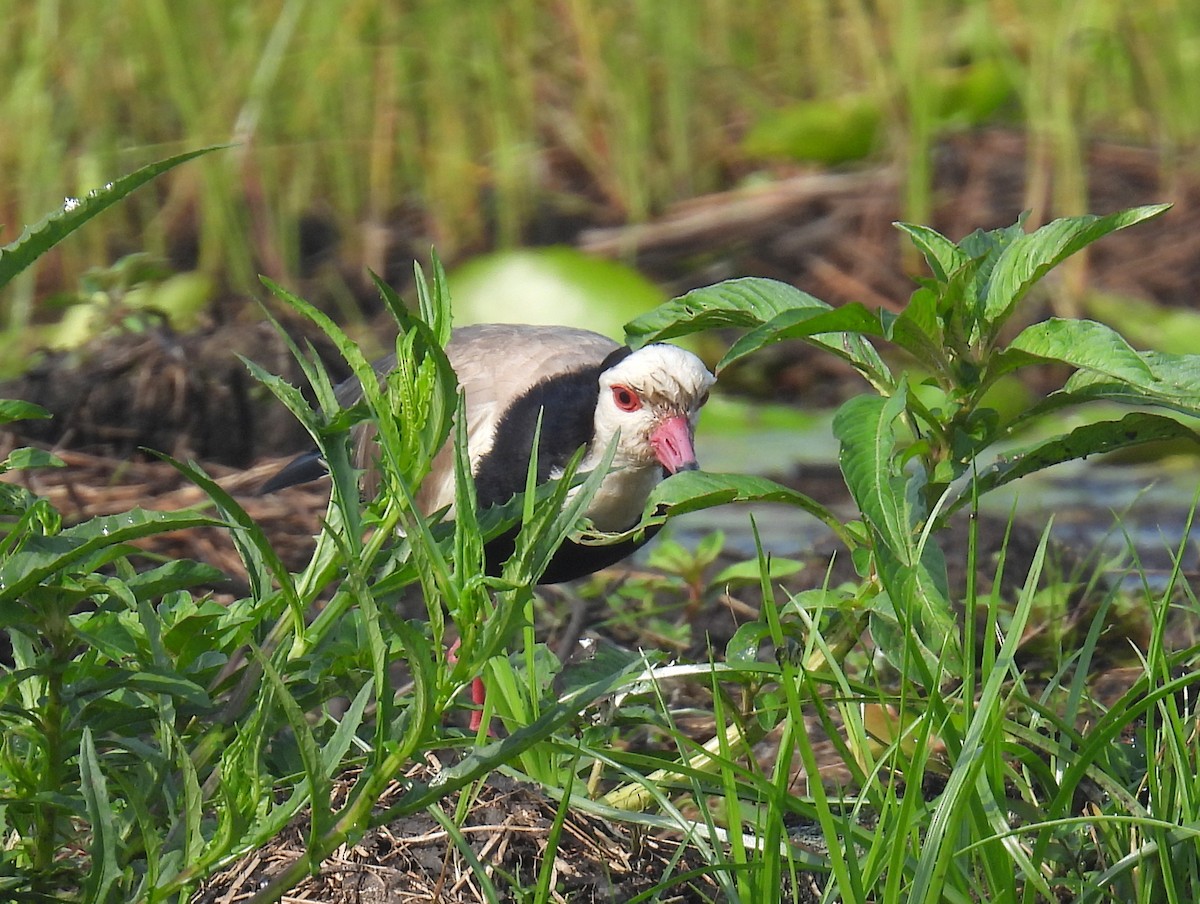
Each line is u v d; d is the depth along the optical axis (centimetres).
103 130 1827
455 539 502
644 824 627
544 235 1922
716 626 1085
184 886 495
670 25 1961
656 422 995
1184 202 1914
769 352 1697
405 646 471
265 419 1385
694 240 1903
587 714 690
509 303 1545
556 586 1144
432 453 508
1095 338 602
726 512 1391
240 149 1833
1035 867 587
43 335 1559
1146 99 2066
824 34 2088
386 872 607
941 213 1911
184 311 1581
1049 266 620
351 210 1891
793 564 1023
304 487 1297
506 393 1048
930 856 552
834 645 696
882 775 711
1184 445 1477
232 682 552
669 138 2017
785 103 2112
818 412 1622
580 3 1967
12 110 1777
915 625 637
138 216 1862
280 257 1839
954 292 632
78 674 519
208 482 484
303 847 613
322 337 1455
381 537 521
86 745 486
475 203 1917
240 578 1160
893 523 591
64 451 1342
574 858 627
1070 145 1856
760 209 1939
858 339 680
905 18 1920
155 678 504
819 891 632
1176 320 1694
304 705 562
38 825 531
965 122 2031
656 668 688
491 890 561
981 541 1199
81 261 1791
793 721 566
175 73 1803
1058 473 1462
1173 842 596
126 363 1387
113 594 521
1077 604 1062
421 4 1927
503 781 655
